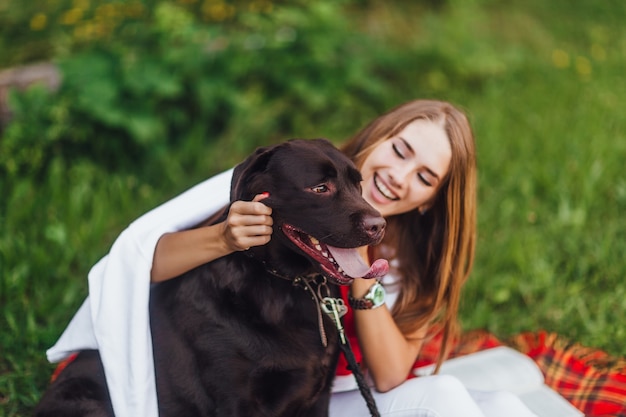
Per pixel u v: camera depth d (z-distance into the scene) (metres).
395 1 7.24
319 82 5.43
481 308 3.80
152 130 4.74
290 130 5.40
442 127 2.71
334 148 2.40
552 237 4.37
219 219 2.50
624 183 4.78
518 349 3.54
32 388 3.10
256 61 5.32
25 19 5.96
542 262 4.12
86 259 3.95
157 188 4.72
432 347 3.52
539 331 3.61
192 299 2.39
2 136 4.79
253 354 2.33
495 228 4.48
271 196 2.29
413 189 2.70
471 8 7.33
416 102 2.80
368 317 2.65
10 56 5.55
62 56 5.25
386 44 6.45
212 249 2.30
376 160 2.72
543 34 7.51
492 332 3.72
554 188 4.75
